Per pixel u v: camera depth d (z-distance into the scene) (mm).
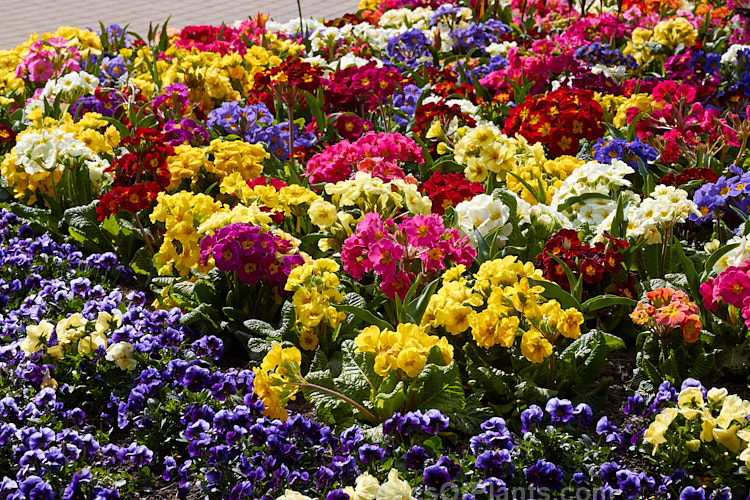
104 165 5832
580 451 3436
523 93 7270
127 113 6906
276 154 6277
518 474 3350
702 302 4176
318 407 3693
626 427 3582
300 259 4309
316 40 9297
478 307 4082
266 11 14617
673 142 5984
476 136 5566
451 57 8703
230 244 4238
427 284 4234
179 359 3941
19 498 3178
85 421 3857
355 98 6828
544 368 3850
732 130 5957
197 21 13797
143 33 12656
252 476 3238
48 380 3873
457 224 4621
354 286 4559
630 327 4363
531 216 4871
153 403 3676
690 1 11344
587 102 6148
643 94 6746
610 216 4660
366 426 3654
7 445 3516
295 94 6141
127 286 5102
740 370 4012
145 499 3426
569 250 4316
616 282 4488
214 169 5496
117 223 5277
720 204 4785
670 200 4555
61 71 7906
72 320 4098
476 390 3844
